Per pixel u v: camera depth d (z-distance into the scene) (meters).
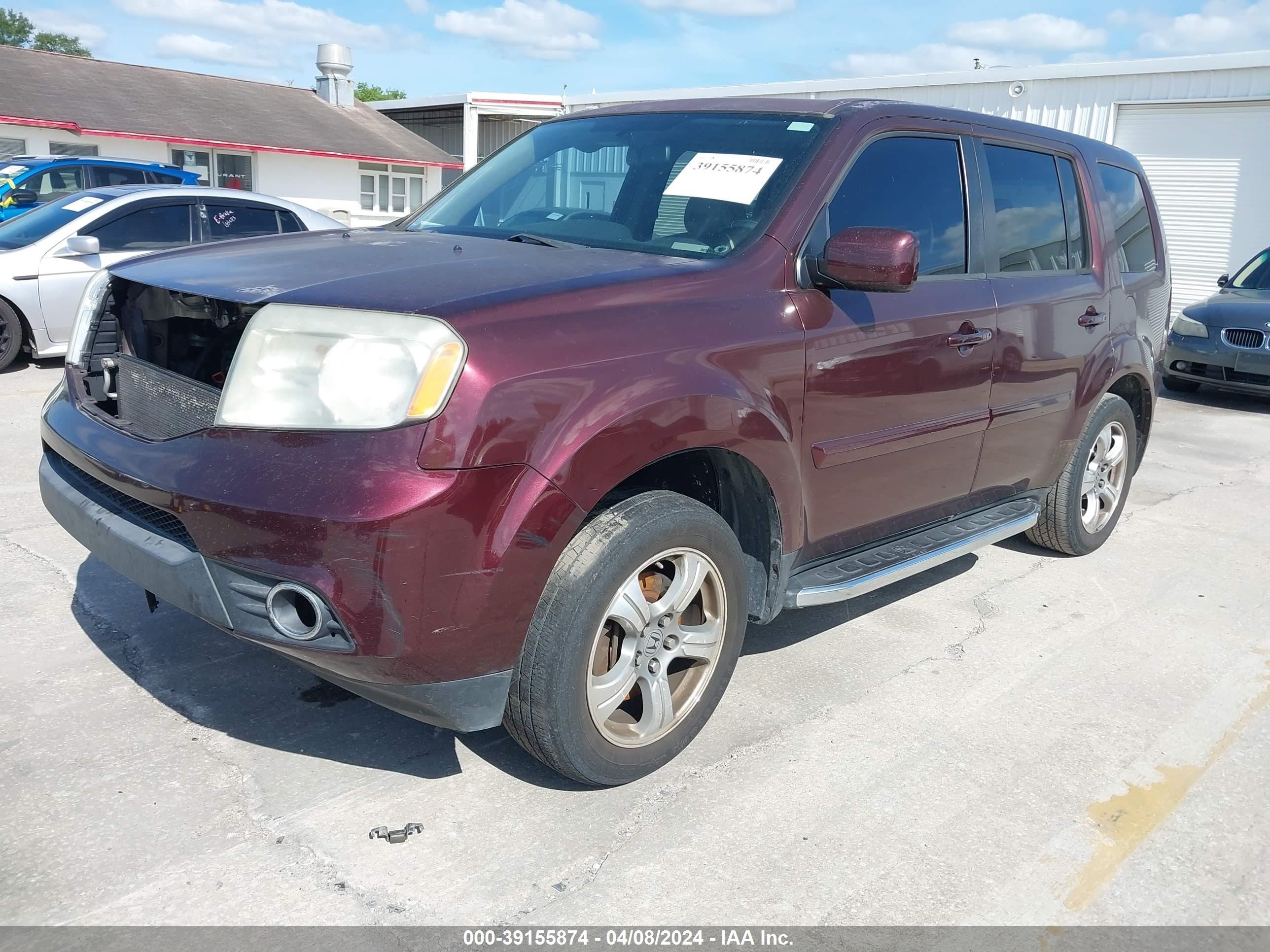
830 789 2.81
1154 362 5.04
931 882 2.44
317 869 2.36
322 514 2.14
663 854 2.49
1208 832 2.71
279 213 9.53
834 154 3.16
